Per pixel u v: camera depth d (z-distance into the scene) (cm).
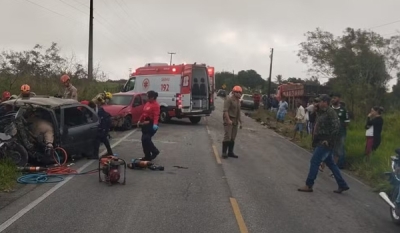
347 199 922
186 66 2520
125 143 1606
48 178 980
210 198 858
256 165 1287
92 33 3272
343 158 1340
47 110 1106
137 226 669
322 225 721
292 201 874
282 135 2370
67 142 1134
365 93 3130
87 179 984
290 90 4178
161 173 1088
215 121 2958
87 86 2903
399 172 769
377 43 3325
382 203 904
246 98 5025
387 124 2112
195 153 1443
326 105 961
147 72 2639
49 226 655
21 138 1038
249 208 798
